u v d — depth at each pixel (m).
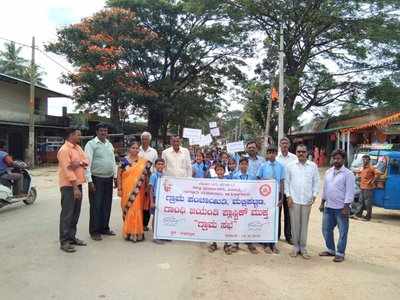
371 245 10.30
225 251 9.00
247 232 9.17
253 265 8.05
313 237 10.95
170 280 6.91
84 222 11.41
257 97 37.25
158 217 9.35
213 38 41.75
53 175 26.33
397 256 9.29
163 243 9.32
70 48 39.22
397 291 6.83
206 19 42.59
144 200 9.66
